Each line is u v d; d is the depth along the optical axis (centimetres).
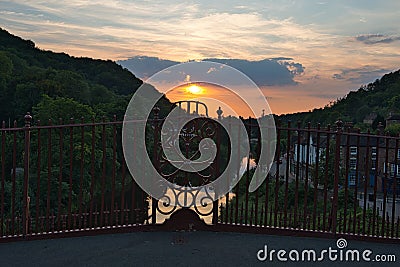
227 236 567
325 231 578
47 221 548
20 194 1838
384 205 571
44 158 2134
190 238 555
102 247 517
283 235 578
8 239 527
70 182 556
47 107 2520
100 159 2066
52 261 471
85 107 2494
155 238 552
